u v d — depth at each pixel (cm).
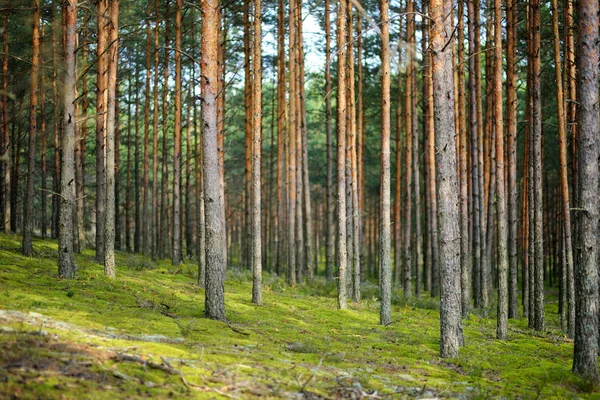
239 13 2647
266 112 3550
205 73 1257
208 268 1261
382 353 1133
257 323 1332
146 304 1298
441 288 1166
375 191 4303
